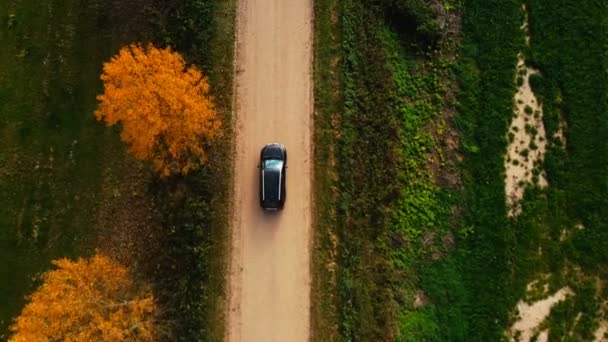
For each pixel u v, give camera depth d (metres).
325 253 41.38
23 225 43.94
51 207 44.03
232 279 41.06
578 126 44.38
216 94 42.97
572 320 42.06
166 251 41.19
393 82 44.53
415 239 42.94
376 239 42.44
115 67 37.22
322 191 42.03
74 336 35.72
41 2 46.47
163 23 43.66
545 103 44.81
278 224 41.66
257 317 40.75
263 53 43.88
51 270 41.66
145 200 42.84
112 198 43.53
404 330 41.31
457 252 42.81
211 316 40.41
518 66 45.34
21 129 45.12
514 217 43.34
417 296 42.25
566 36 45.50
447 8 45.94
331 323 40.53
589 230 43.16
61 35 46.03
